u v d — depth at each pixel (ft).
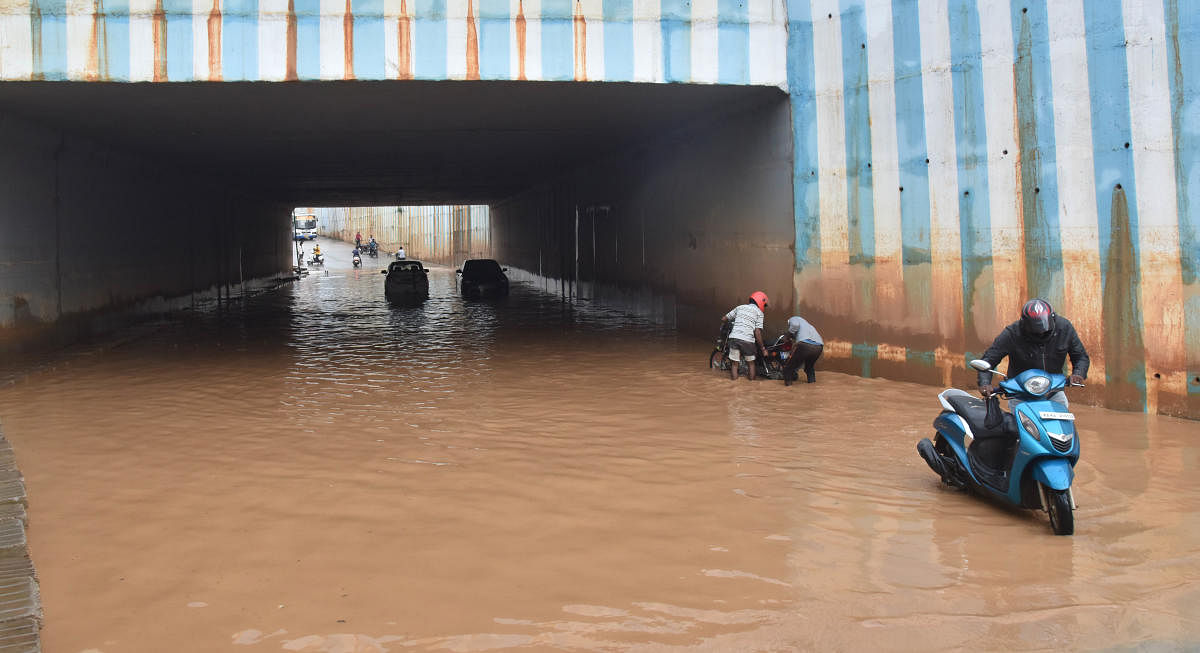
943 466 22.61
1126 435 28.25
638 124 56.03
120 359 49.14
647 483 23.41
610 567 17.46
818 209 41.68
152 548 18.62
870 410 33.06
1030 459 19.34
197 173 83.30
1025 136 34.04
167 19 37.52
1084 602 15.67
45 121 48.24
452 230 184.65
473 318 73.82
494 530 19.69
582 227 89.61
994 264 35.22
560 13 39.88
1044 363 22.12
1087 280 32.58
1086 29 32.19
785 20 41.81
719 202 51.42
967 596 15.97
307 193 113.91
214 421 31.89
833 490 22.75
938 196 37.04
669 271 62.13
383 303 92.73
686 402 35.06
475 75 39.42
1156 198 30.81
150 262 70.54
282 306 89.51
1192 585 16.38
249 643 14.25
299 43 38.32
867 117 39.50
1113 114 31.65
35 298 47.98
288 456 26.58
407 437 29.14
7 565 17.24
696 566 17.49
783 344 39.96
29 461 26.08
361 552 18.34
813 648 14.02
